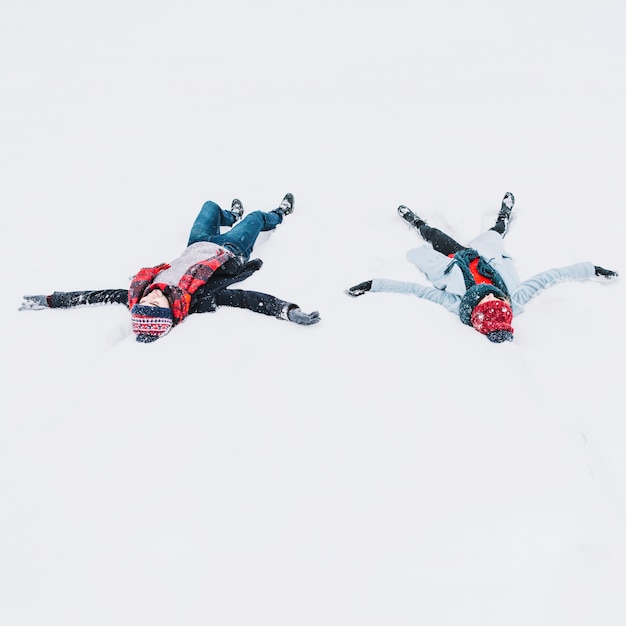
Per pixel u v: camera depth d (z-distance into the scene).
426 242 3.69
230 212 3.89
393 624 1.40
